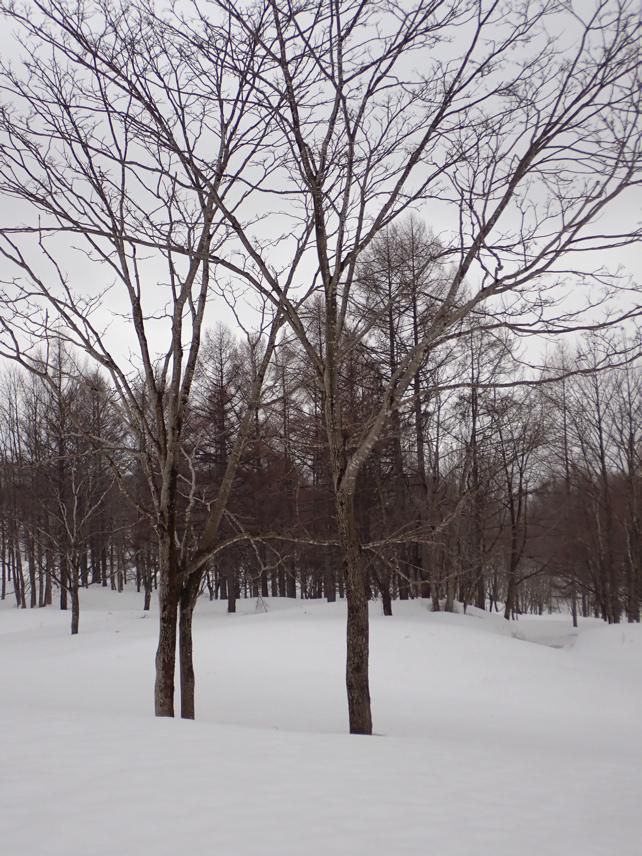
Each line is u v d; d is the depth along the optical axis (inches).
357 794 163.9
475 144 308.3
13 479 1285.7
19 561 1470.2
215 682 587.5
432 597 1077.8
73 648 810.8
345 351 343.0
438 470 1021.8
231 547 1113.4
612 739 427.2
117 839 128.5
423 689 567.8
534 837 141.4
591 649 834.8
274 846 128.1
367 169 323.9
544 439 1108.5
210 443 841.5
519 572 1572.3
